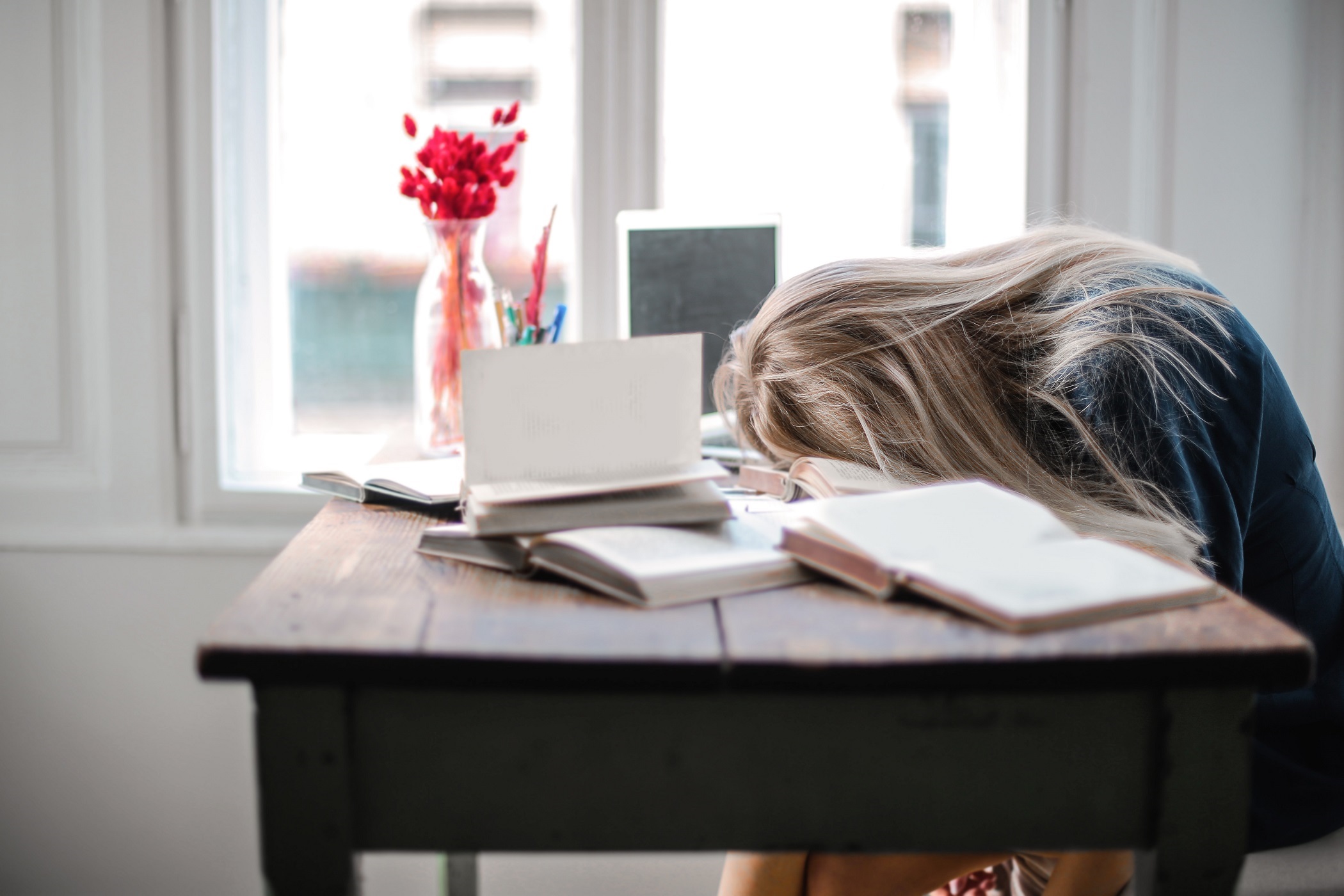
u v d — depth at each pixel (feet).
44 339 5.67
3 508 5.73
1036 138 5.59
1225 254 5.65
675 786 2.09
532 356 2.69
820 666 1.99
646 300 4.64
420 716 2.09
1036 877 3.53
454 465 3.75
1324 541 3.59
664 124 5.79
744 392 3.88
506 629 2.17
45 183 5.58
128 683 5.83
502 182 4.51
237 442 5.97
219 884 5.95
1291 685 2.01
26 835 5.93
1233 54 5.52
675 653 2.03
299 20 5.90
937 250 4.21
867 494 2.63
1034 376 3.34
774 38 5.86
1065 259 3.58
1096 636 2.08
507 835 2.11
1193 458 2.99
